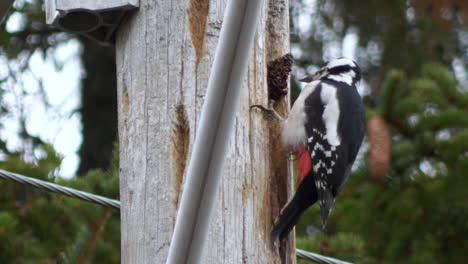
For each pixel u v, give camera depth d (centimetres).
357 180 1412
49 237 1262
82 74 1878
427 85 1420
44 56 1792
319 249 1205
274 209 804
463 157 1391
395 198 1405
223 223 744
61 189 934
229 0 608
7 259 1245
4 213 1228
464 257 1403
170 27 786
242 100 800
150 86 779
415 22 1908
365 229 1400
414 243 1402
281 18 886
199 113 763
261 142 797
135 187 763
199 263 636
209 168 629
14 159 1294
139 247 747
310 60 1861
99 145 1834
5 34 1766
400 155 1398
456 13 1936
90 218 1209
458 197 1393
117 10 809
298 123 970
